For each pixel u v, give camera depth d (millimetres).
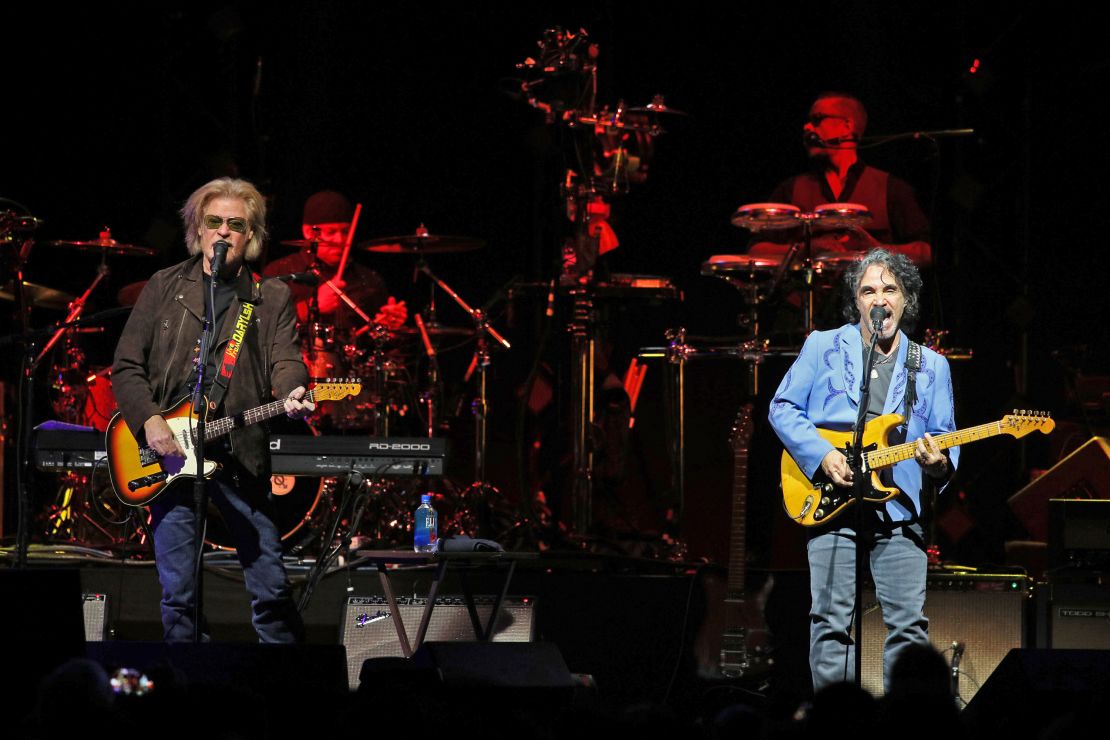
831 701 9578
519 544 25406
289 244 30234
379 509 25969
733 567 21734
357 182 33219
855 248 26797
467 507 26688
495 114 33000
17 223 25797
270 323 17328
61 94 31203
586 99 26750
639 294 26438
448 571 21344
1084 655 13188
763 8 31984
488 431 30766
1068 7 29797
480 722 9633
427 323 30906
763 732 9789
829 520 17031
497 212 33062
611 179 26391
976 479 29234
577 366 26078
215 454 16766
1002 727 13000
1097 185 29938
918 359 17312
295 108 32438
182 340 16984
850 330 17688
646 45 32375
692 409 27453
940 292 29328
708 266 25375
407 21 32938
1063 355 27750
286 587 16984
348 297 30641
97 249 28656
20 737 10086
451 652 14664
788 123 32094
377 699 9477
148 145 31547
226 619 21359
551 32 26844
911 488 16891
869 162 30609
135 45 31312
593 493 27578
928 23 30703
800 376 17672
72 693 9398
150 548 23156
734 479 22109
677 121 32250
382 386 28031
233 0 31609
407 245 30172
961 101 29922
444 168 33219
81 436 20547
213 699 9703
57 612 11891
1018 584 20641
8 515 27422
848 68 31172
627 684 21703
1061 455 26719
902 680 13117
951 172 30344
